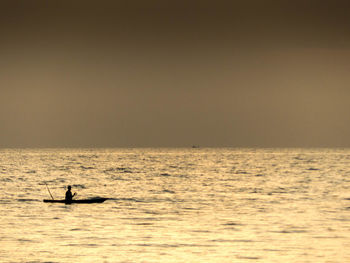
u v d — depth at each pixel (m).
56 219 146.62
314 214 153.88
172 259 100.88
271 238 118.69
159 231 127.44
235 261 99.56
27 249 108.38
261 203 181.50
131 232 126.12
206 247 110.19
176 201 189.25
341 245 111.75
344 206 171.88
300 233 124.25
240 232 125.81
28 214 156.62
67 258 101.44
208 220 143.75
